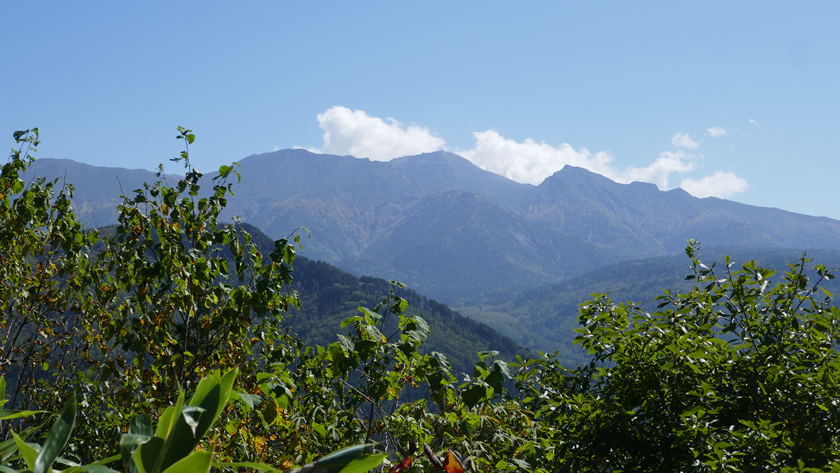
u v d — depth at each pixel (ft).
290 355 15.94
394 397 10.65
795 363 12.40
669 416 12.14
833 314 12.29
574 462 12.60
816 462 10.57
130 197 15.56
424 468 8.57
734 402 12.16
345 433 10.72
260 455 10.31
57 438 2.16
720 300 13.62
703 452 10.19
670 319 13.47
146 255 15.97
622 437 11.80
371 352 10.41
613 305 14.10
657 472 11.36
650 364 12.13
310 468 2.07
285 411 10.42
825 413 10.88
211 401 2.27
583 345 13.56
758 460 10.60
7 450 2.40
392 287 11.26
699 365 12.03
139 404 13.65
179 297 15.30
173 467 2.05
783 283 13.41
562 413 13.20
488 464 9.41
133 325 14.92
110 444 13.99
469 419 9.53
